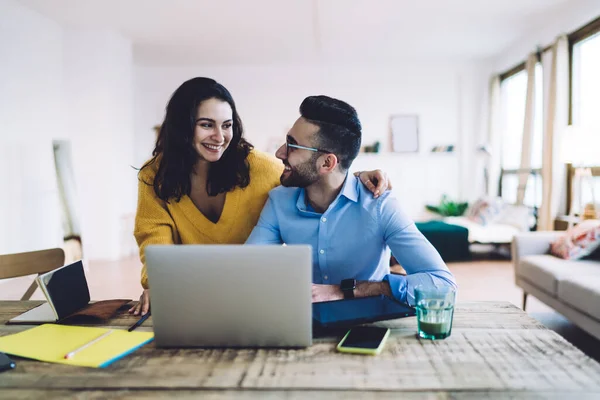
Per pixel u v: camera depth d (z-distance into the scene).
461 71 7.00
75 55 5.39
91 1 4.52
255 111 7.24
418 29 5.41
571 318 2.66
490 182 6.71
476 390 0.76
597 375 0.81
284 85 7.19
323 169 1.29
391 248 1.34
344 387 0.77
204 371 0.84
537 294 3.13
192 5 4.62
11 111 4.39
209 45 6.05
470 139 7.05
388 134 7.13
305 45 6.07
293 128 1.29
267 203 1.47
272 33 5.54
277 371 0.84
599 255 3.22
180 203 1.50
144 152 7.26
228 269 0.91
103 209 5.52
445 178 7.12
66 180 4.96
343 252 1.36
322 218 1.35
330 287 1.20
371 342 0.95
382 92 7.11
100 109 5.42
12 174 4.38
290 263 0.91
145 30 5.43
